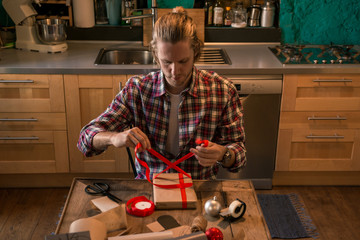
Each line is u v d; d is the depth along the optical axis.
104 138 1.39
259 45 3.25
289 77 2.66
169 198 1.26
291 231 2.51
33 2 2.98
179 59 1.27
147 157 1.58
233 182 1.42
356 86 2.70
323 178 3.03
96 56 2.89
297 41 3.29
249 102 2.72
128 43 3.24
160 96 1.50
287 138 2.82
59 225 1.17
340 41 3.29
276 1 3.24
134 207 1.23
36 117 2.72
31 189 2.96
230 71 2.62
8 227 2.53
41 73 2.60
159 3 3.22
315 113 2.76
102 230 1.09
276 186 3.04
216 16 3.21
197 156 1.34
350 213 2.73
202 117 1.50
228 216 1.21
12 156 2.82
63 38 2.96
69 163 2.85
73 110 2.71
